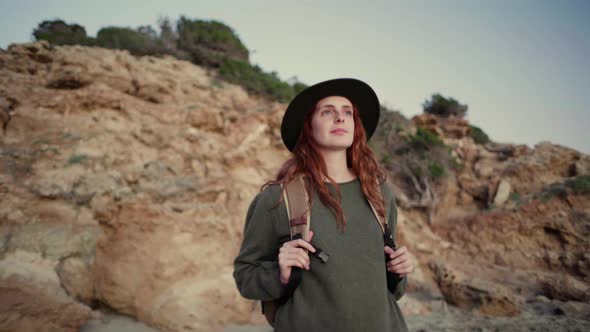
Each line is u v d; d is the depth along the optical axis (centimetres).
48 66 933
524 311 823
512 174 1536
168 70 1143
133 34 1299
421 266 1002
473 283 864
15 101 795
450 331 659
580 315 791
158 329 524
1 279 489
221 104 1134
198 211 675
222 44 1653
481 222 1334
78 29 1302
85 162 720
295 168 174
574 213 1236
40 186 648
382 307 144
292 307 145
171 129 902
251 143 1012
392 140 1777
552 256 1161
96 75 928
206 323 543
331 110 183
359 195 171
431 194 1489
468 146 1875
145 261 578
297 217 154
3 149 699
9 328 439
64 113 824
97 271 582
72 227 614
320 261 146
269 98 1348
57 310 485
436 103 2333
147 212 621
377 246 155
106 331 507
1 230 575
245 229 185
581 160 1504
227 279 616
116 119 861
